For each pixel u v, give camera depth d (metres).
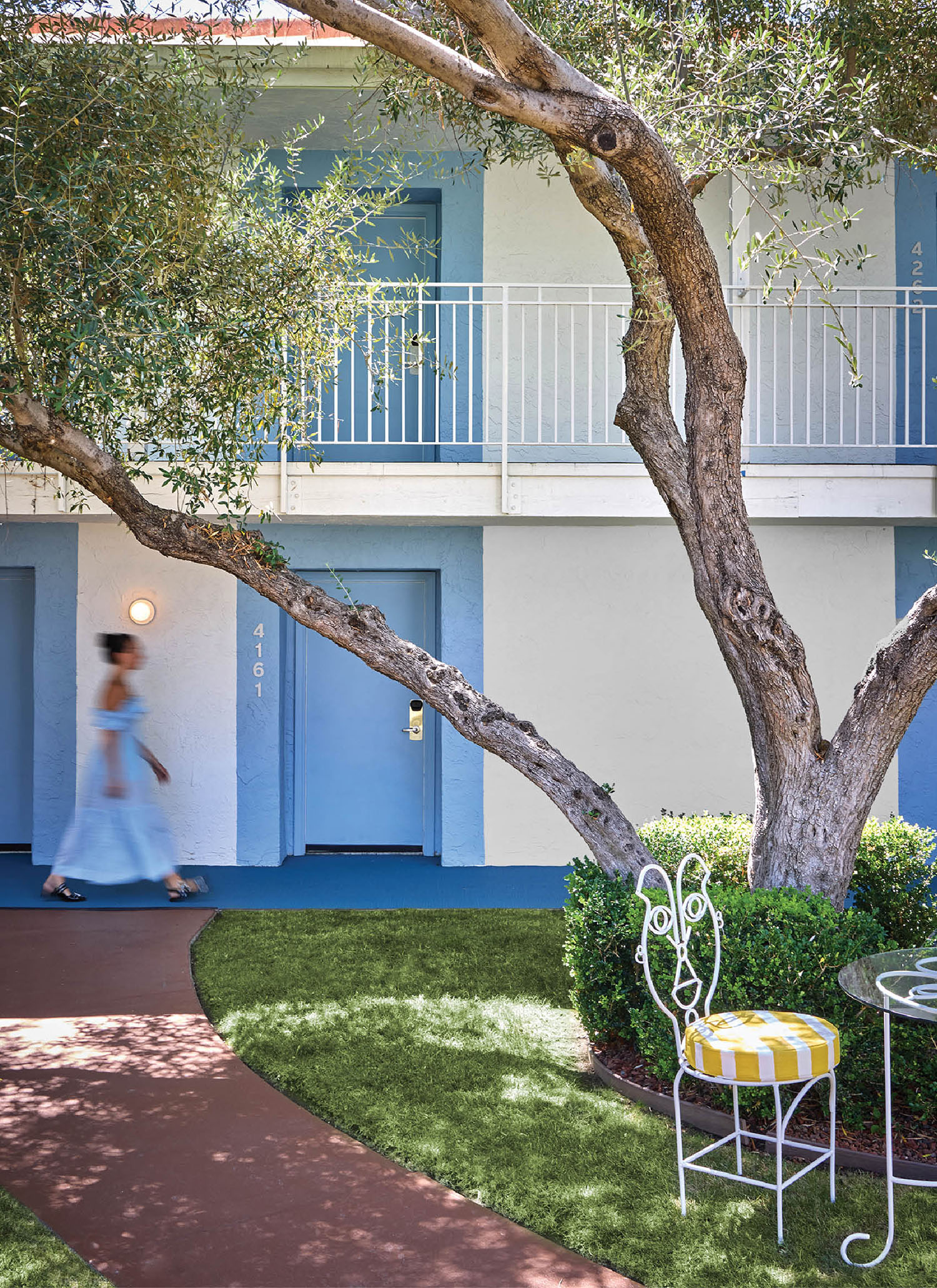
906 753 8.71
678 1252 3.14
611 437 8.87
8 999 5.37
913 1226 3.30
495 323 8.80
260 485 7.74
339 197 5.54
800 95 5.39
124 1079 4.42
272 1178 3.59
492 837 8.63
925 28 5.96
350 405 7.74
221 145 5.16
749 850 5.61
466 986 5.60
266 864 8.58
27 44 4.40
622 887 4.66
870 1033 3.89
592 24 5.67
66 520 8.20
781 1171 3.37
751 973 4.03
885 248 8.62
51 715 8.48
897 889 5.52
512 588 8.71
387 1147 3.81
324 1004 5.30
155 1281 2.97
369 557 8.71
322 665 8.98
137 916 6.96
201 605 8.57
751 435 8.77
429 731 9.01
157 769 7.44
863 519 8.11
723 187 8.55
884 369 8.73
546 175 6.62
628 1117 4.09
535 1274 3.03
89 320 3.90
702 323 4.61
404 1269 3.05
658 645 8.74
